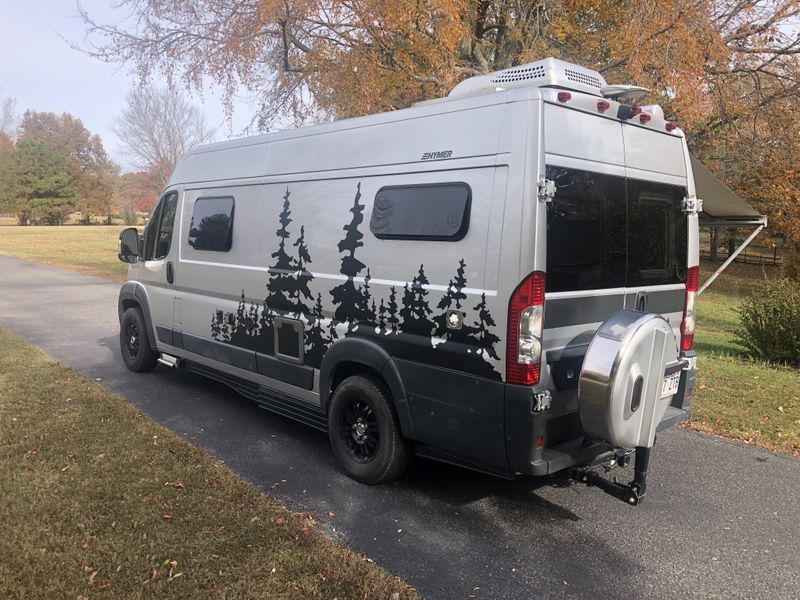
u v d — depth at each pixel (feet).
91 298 45.34
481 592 10.23
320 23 34.63
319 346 15.28
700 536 12.34
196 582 9.97
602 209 12.50
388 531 12.19
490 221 11.43
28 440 15.65
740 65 40.16
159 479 13.65
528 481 14.82
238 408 19.83
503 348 11.21
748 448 17.39
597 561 11.31
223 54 38.58
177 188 21.15
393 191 13.37
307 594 9.79
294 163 16.26
